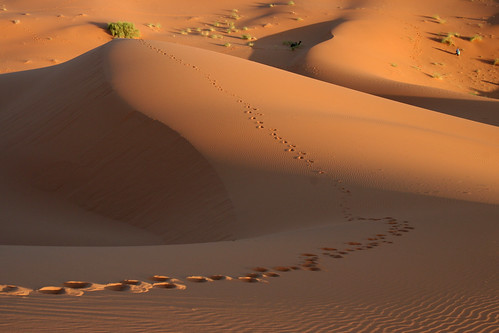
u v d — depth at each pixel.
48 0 68.81
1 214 16.86
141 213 16.14
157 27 61.25
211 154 16.64
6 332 3.79
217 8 72.38
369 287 6.58
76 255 7.28
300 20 65.19
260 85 24.06
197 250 8.36
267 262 7.60
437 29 64.50
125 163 17.98
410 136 20.00
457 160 18.05
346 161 16.28
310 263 7.68
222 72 24.98
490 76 54.56
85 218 16.88
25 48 50.94
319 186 14.42
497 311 5.89
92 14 62.25
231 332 4.52
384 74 48.06
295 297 5.89
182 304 5.12
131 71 23.97
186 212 15.00
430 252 8.59
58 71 28.22
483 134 25.00
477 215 11.59
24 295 4.81
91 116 20.92
